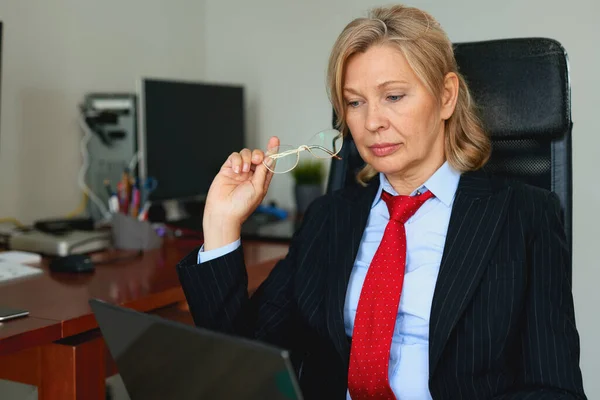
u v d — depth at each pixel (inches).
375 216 50.2
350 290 48.4
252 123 118.9
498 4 101.0
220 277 46.1
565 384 41.3
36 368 55.1
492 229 44.5
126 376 35.6
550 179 53.0
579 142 98.3
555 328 42.6
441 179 47.3
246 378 28.8
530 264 44.0
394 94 44.1
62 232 80.0
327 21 111.7
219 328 46.7
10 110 86.6
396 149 44.8
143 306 58.6
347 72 45.2
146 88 87.7
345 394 47.1
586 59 96.8
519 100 52.6
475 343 43.1
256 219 96.7
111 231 81.7
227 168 47.5
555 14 98.0
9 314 52.1
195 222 91.3
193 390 31.9
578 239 99.4
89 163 95.4
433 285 45.3
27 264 71.5
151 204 93.7
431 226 46.9
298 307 50.3
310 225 52.4
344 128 49.5
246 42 118.2
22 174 88.6
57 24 92.5
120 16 102.8
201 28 120.0
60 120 93.4
